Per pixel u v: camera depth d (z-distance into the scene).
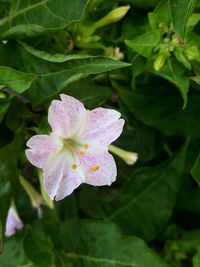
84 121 0.09
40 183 0.09
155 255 0.09
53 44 0.09
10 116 0.09
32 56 0.09
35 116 0.09
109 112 0.09
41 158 0.08
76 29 0.09
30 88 0.08
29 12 0.09
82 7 0.08
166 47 0.09
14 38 0.09
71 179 0.09
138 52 0.09
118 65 0.08
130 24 0.09
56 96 0.09
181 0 0.08
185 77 0.09
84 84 0.09
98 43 0.09
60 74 0.08
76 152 0.09
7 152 0.09
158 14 0.09
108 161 0.09
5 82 0.08
